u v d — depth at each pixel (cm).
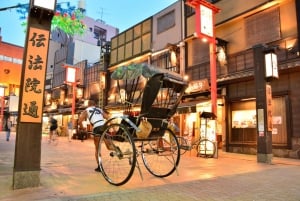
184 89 656
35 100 490
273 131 1233
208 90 1476
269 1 1286
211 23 1227
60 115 3297
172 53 1814
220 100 1512
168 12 1959
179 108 1466
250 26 1395
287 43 1218
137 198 418
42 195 428
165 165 810
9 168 699
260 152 947
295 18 1202
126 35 2408
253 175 662
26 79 487
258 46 1000
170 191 470
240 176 641
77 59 3303
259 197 442
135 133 566
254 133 1316
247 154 1302
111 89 2536
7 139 1822
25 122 481
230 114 1443
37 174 488
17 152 471
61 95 3294
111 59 2589
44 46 508
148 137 594
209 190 485
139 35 2242
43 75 501
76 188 485
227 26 1523
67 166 761
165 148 692
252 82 1342
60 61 3500
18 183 467
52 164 799
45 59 506
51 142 1834
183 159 1006
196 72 1677
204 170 735
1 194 430
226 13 1523
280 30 1255
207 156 1109
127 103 616
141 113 556
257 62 998
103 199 408
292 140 1147
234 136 1414
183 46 1775
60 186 498
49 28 517
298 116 1142
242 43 1433
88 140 2277
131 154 587
